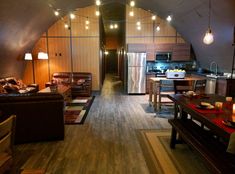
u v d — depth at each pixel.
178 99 3.18
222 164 1.81
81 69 7.82
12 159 1.81
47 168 2.64
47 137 3.46
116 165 2.72
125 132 3.90
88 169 2.62
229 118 2.21
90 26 7.57
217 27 5.23
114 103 6.36
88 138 3.62
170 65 8.29
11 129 1.68
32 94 3.33
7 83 6.05
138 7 7.72
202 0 4.75
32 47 7.52
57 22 7.53
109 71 18.27
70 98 6.43
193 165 2.70
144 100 6.80
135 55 7.54
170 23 7.78
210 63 7.22
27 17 5.52
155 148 3.21
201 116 2.33
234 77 5.70
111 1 7.51
